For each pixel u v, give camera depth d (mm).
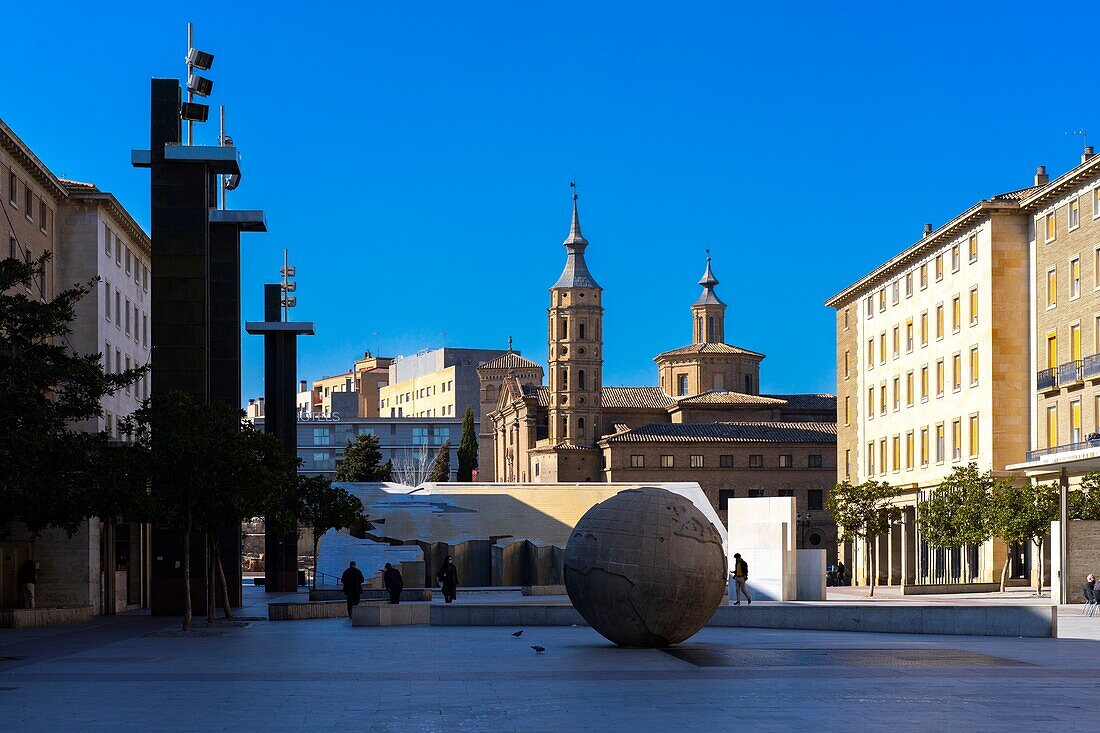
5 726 17594
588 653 28500
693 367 182500
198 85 52281
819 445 155375
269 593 80812
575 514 91938
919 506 79625
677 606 28078
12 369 35469
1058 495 68375
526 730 16938
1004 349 79875
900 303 96312
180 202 50719
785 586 60969
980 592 72875
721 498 154250
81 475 39344
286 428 79125
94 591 54406
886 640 33688
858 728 16906
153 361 50188
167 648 32656
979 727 16953
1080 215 72750
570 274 170375
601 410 168875
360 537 88812
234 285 60312
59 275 70938
